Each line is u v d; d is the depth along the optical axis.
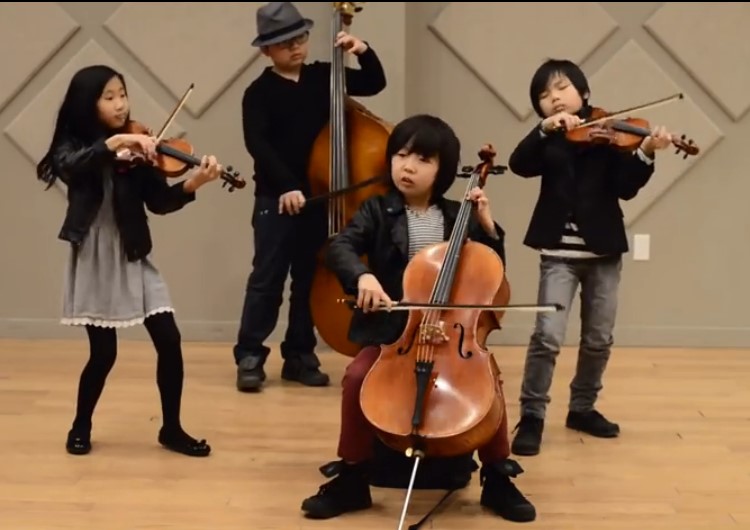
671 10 3.93
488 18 4.02
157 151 2.71
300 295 3.55
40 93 3.96
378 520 2.41
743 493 2.57
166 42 4.03
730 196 3.87
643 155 2.79
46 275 3.86
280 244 3.46
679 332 3.92
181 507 2.47
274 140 3.47
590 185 2.88
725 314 3.91
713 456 2.83
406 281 2.41
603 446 2.91
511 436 3.00
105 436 2.96
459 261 2.44
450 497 2.55
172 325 2.82
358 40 3.40
